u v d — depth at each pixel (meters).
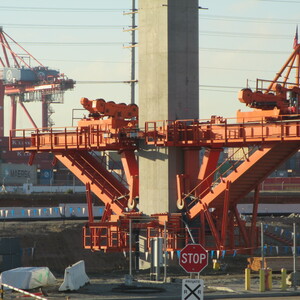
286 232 178.75
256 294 103.94
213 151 152.50
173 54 161.50
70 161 175.12
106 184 173.62
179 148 160.00
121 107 176.75
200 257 69.12
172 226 153.38
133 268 159.62
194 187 158.25
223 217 149.25
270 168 149.38
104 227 157.50
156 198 160.88
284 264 134.12
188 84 162.75
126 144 165.12
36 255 165.50
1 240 137.00
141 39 165.62
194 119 154.50
